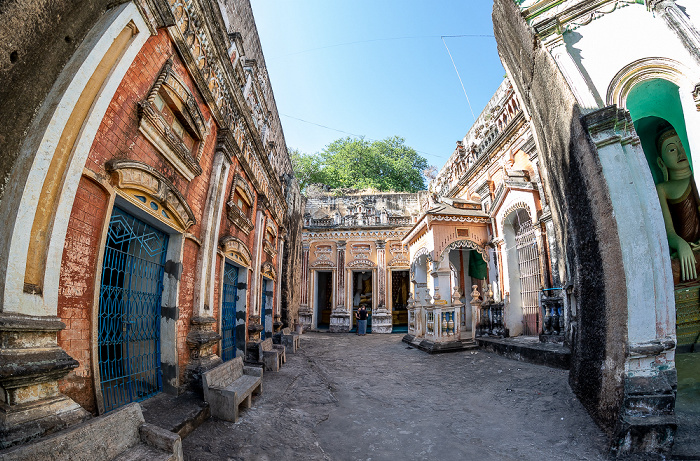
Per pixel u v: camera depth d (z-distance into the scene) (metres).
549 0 5.93
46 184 2.67
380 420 5.23
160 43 4.08
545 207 9.22
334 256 20.86
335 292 20.31
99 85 3.12
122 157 3.56
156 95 4.11
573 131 5.20
